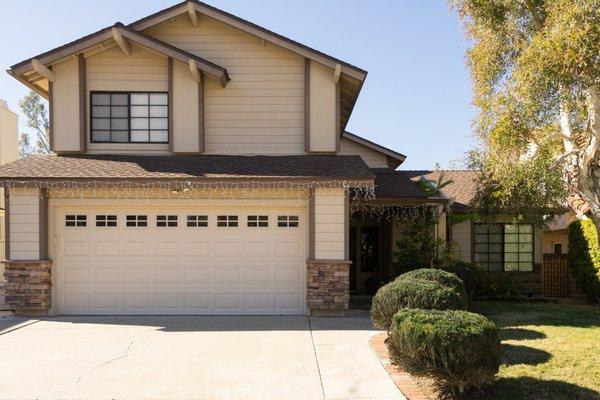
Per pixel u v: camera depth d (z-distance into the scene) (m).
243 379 6.15
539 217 13.45
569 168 12.81
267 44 11.88
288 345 7.84
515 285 14.70
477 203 14.07
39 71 11.18
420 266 13.02
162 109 11.80
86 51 11.58
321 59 11.52
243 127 11.86
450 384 5.48
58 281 10.59
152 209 10.75
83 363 6.84
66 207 10.66
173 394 5.64
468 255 15.49
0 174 10.20
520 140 11.06
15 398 5.52
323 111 11.77
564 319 10.11
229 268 10.74
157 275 10.70
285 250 10.77
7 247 10.30
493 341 5.21
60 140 11.55
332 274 10.38
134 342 8.07
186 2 11.56
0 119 22.94
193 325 9.48
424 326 5.28
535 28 12.21
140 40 11.28
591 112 11.16
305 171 10.62
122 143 11.71
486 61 12.61
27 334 8.70
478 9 12.71
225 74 11.41
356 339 8.25
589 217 13.62
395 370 6.44
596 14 9.34
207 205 10.73
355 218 16.27
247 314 10.66
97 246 10.67
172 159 11.46
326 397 5.55
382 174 15.55
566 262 14.97
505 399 5.40
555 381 5.91
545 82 10.14
